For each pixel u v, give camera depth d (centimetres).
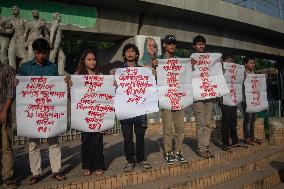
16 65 1160
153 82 580
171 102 604
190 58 623
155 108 572
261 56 2838
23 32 1162
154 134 1170
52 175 529
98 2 1505
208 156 645
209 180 573
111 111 548
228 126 720
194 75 659
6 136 472
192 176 569
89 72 558
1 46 1116
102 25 1570
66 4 1441
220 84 662
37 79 505
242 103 812
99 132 539
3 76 481
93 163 532
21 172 571
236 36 2312
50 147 505
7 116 478
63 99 515
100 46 2797
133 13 1669
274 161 777
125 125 555
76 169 572
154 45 1059
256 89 801
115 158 670
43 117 504
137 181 528
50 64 525
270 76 3444
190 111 1309
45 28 1190
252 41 2470
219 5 1886
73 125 536
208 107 655
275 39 2664
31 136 497
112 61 1855
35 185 474
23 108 502
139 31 1738
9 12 1280
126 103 564
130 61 588
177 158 601
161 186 505
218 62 669
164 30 1839
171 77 616
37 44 500
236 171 641
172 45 628
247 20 2089
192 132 1065
